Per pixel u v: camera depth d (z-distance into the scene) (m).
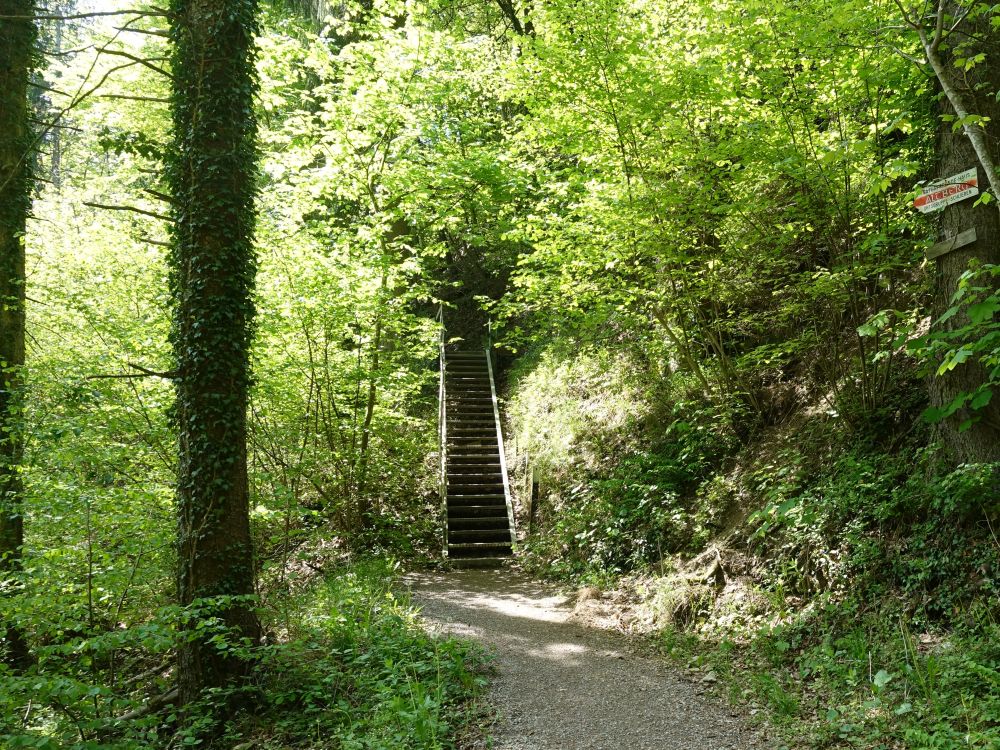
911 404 6.20
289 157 10.52
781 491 6.58
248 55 6.35
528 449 12.61
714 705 4.66
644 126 7.36
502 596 8.50
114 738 4.90
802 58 5.87
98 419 7.69
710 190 6.48
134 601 6.86
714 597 6.54
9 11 7.77
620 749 4.05
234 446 5.98
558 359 13.57
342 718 4.81
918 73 5.70
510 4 14.09
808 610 5.50
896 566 5.24
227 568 5.77
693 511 8.11
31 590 5.82
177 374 5.96
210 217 5.98
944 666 4.16
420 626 6.61
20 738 3.73
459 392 15.39
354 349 10.99
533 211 10.21
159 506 6.71
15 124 7.88
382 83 10.27
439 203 11.12
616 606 7.42
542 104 7.82
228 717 5.33
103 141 6.19
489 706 4.76
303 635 6.34
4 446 7.48
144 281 10.02
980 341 4.00
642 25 7.36
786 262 7.05
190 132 6.07
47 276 10.78
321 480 10.56
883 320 4.78
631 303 8.60
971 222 5.17
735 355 8.77
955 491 4.99
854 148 5.41
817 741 3.87
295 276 9.43
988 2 4.97
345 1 12.89
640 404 10.45
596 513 9.48
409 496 12.27
